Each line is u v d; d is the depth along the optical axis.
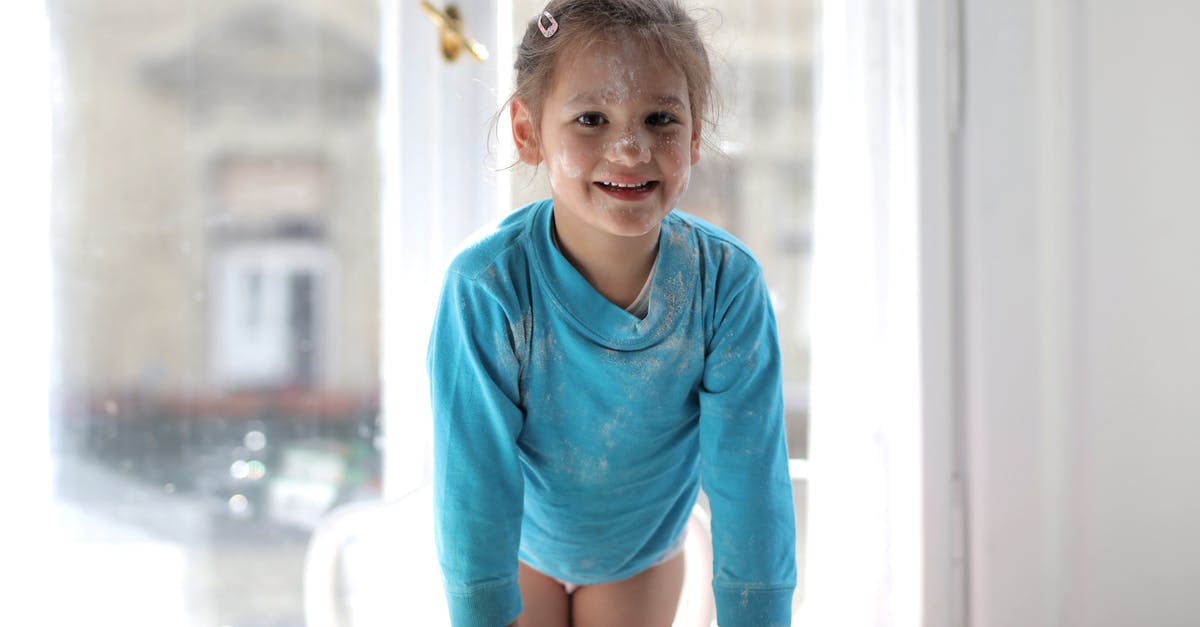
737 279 1.04
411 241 1.48
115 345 1.48
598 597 1.19
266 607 1.51
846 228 1.48
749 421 1.03
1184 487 1.46
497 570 0.99
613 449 1.07
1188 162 1.45
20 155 1.46
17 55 1.45
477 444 1.01
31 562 1.48
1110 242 1.45
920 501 1.46
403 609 1.48
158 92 1.48
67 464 1.48
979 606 1.46
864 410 1.48
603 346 1.01
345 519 1.33
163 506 1.50
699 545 1.29
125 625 1.50
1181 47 1.44
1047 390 1.46
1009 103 1.44
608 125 0.96
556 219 1.03
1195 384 1.46
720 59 1.23
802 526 1.51
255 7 1.48
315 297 1.50
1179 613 1.46
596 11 0.98
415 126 1.48
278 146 1.49
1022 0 1.44
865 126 1.47
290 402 1.50
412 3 1.47
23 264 1.46
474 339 1.00
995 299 1.45
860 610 1.49
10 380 1.46
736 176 1.49
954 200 1.46
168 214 1.48
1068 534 1.46
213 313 1.49
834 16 1.48
